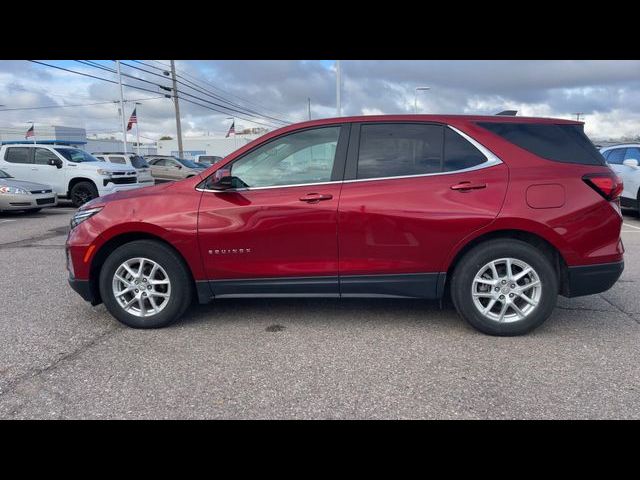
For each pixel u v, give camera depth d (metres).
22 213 12.41
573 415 2.61
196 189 3.84
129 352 3.49
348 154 3.74
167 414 2.68
